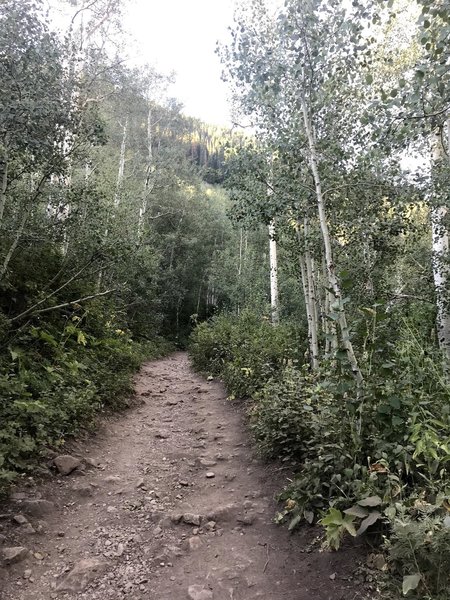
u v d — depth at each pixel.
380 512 2.85
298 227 8.45
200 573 2.99
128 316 18.03
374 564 2.73
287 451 4.64
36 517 3.60
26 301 6.88
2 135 5.51
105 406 6.88
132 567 3.08
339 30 4.95
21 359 5.72
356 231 7.66
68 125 6.29
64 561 3.12
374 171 6.87
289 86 5.65
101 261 7.67
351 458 3.35
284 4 4.93
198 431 6.30
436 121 4.62
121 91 13.27
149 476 4.73
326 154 5.99
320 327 9.95
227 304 29.89
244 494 4.17
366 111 4.86
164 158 25.05
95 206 7.96
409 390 3.66
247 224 8.40
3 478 3.72
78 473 4.53
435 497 2.76
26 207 6.46
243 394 7.75
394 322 6.25
